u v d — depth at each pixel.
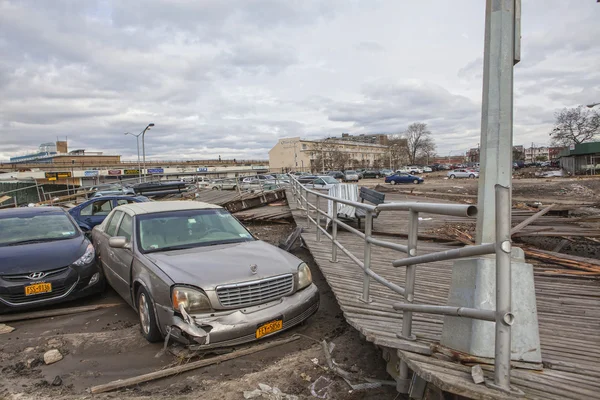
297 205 15.30
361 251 7.94
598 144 55.12
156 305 4.48
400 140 127.94
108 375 4.00
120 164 102.50
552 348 3.35
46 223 7.36
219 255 5.02
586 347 3.38
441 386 2.54
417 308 3.14
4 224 7.16
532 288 2.96
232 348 4.40
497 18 2.87
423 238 9.95
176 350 4.38
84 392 3.65
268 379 3.75
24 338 5.06
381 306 4.41
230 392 3.53
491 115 2.88
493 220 2.85
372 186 46.78
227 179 44.88
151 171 85.31
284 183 31.47
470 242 9.07
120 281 5.81
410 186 44.22
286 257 5.21
